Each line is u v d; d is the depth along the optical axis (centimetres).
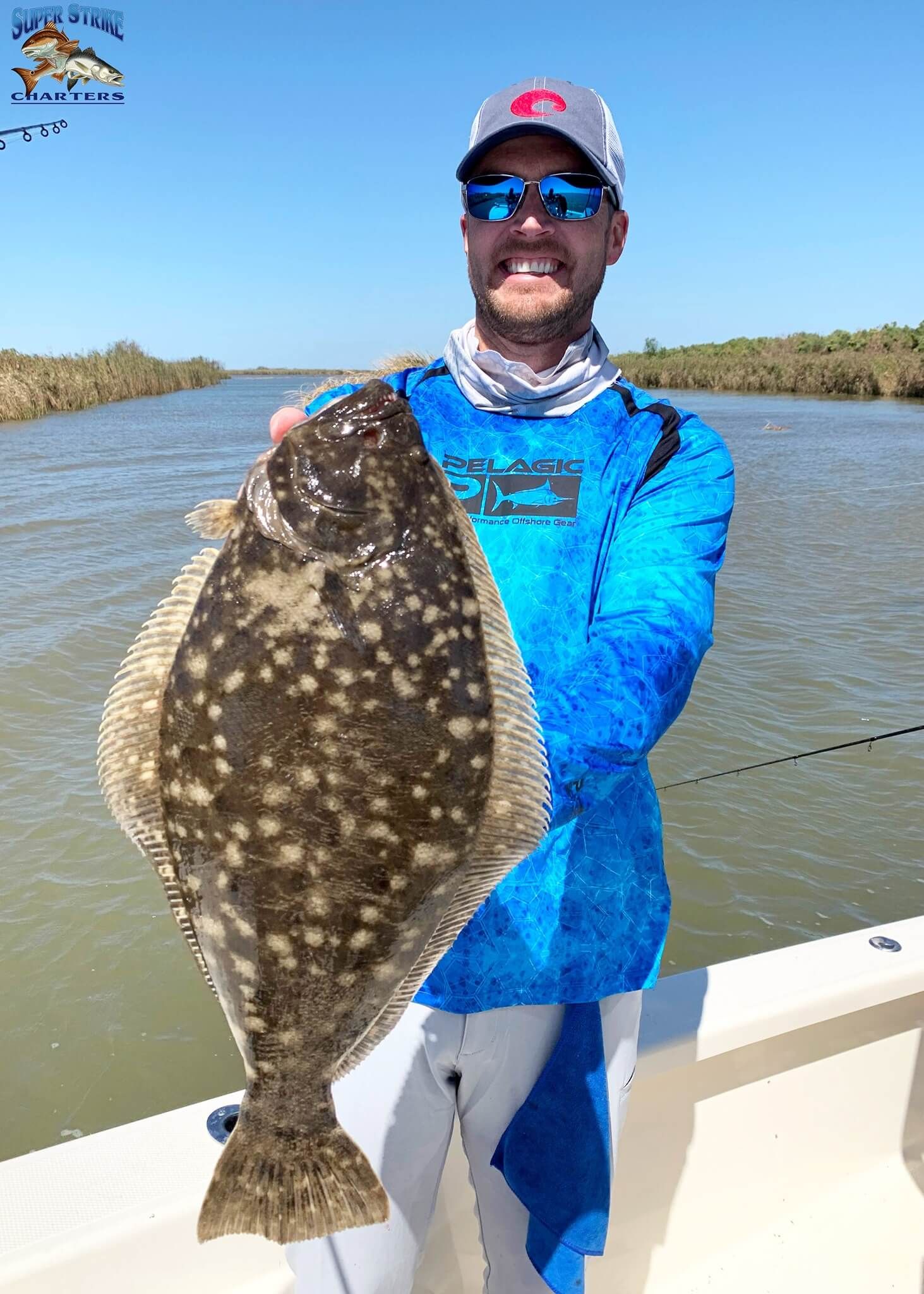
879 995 298
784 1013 282
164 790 152
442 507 159
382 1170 202
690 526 199
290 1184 156
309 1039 155
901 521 1786
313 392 289
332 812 147
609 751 162
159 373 6562
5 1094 456
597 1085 204
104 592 1177
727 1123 287
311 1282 203
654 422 221
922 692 904
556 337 230
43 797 685
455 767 152
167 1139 231
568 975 202
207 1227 153
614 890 206
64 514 1678
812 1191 303
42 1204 213
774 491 2144
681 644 174
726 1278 281
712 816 684
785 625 1111
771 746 792
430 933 159
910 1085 314
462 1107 216
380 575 149
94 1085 463
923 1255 288
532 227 219
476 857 159
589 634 194
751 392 6500
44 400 4384
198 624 150
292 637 146
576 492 214
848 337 6950
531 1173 204
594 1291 275
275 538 148
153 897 588
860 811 697
